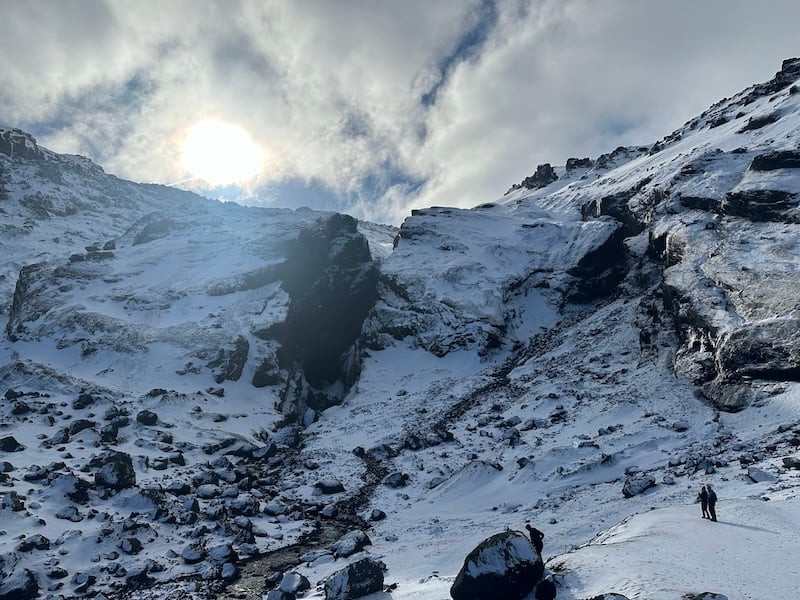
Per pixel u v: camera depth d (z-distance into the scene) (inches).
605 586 668.1
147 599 1083.3
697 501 1031.0
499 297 3533.5
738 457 1376.7
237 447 2161.7
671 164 4303.6
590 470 1568.7
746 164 3157.0
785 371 1684.3
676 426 1743.4
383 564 1125.7
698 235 2655.0
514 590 712.4
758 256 2197.3
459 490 1680.6
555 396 2351.1
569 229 4274.1
